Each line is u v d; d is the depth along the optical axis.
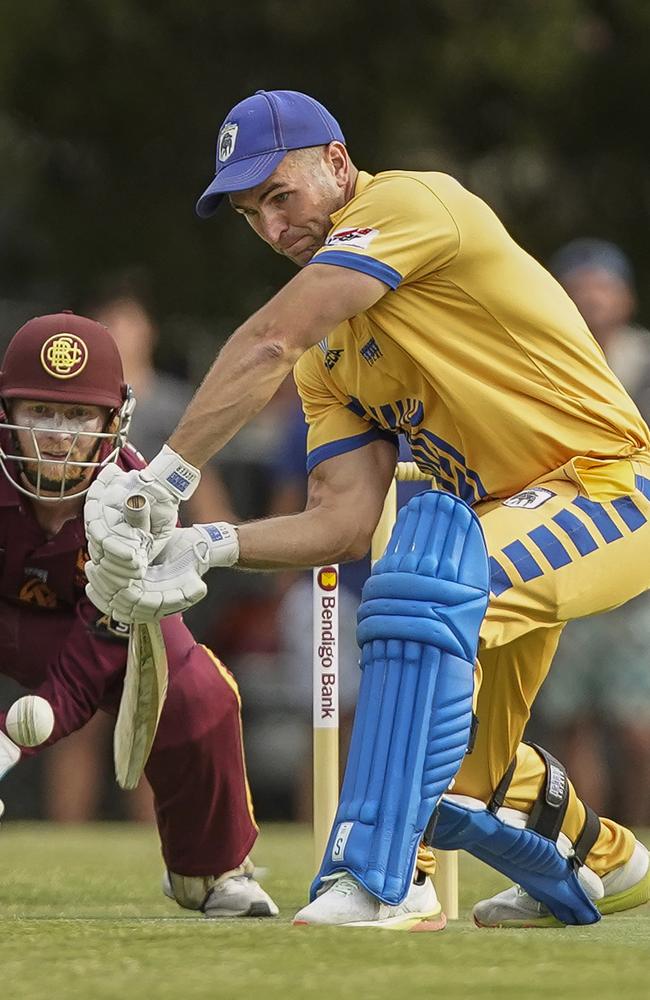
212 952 10.09
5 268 40.50
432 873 12.28
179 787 14.43
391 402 13.68
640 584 12.88
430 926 11.92
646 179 41.09
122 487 11.95
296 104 13.49
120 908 15.39
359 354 13.53
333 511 13.77
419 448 13.77
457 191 13.15
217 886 14.72
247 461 32.16
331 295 12.49
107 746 31.38
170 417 28.80
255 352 12.27
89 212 40.25
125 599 12.05
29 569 13.95
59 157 40.38
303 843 24.34
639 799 29.52
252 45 39.56
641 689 29.09
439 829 13.30
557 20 39.66
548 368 13.14
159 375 35.41
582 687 29.17
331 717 15.09
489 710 13.49
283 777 32.38
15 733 12.95
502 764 13.52
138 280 38.88
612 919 14.81
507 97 40.28
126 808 31.75
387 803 11.56
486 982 8.98
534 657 13.52
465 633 11.77
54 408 13.62
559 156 41.03
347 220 12.92
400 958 9.83
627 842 14.69
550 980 9.06
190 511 30.17
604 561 12.60
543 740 30.22
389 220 12.80
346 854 11.54
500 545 12.38
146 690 12.96
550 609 12.42
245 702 32.06
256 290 39.97
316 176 13.45
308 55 39.69
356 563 28.92
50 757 32.16
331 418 14.16
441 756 11.72
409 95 39.72
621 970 9.44
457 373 13.05
